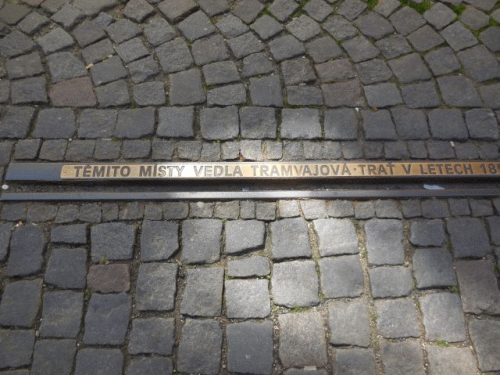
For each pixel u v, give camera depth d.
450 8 3.62
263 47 3.41
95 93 3.20
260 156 2.99
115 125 3.08
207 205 2.83
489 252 2.71
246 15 3.55
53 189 2.90
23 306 2.52
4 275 2.60
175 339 2.45
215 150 3.01
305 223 2.78
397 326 2.49
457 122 3.15
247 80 3.27
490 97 3.25
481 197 2.90
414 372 2.39
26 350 2.42
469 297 2.57
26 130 3.05
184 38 3.44
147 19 3.52
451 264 2.67
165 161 2.96
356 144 3.06
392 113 3.17
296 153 3.01
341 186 2.95
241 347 2.44
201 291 2.57
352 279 2.61
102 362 2.40
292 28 3.50
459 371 2.39
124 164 2.93
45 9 3.51
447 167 2.98
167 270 2.63
